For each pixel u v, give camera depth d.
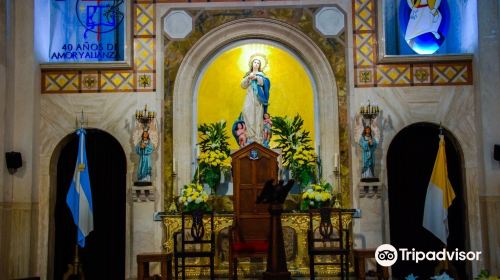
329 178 11.60
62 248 12.34
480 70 11.35
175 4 11.97
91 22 12.42
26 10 11.49
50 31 12.29
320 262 11.18
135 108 11.73
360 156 11.53
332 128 11.70
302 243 11.11
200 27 11.94
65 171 12.45
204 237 11.14
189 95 11.86
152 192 11.36
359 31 11.83
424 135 12.81
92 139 12.89
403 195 12.75
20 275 10.95
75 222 11.01
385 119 11.63
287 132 11.78
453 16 12.37
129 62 11.73
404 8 12.47
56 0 12.41
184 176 11.64
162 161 11.62
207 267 11.16
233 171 11.09
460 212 12.05
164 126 11.71
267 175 11.07
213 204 11.68
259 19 11.95
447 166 12.25
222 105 12.01
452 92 11.66
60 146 11.82
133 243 11.35
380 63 11.74
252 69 12.04
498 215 11.09
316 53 11.84
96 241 12.77
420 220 12.67
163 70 11.83
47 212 11.52
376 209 11.38
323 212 10.16
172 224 11.19
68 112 11.72
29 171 11.20
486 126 11.28
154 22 11.93
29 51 11.43
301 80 12.08
